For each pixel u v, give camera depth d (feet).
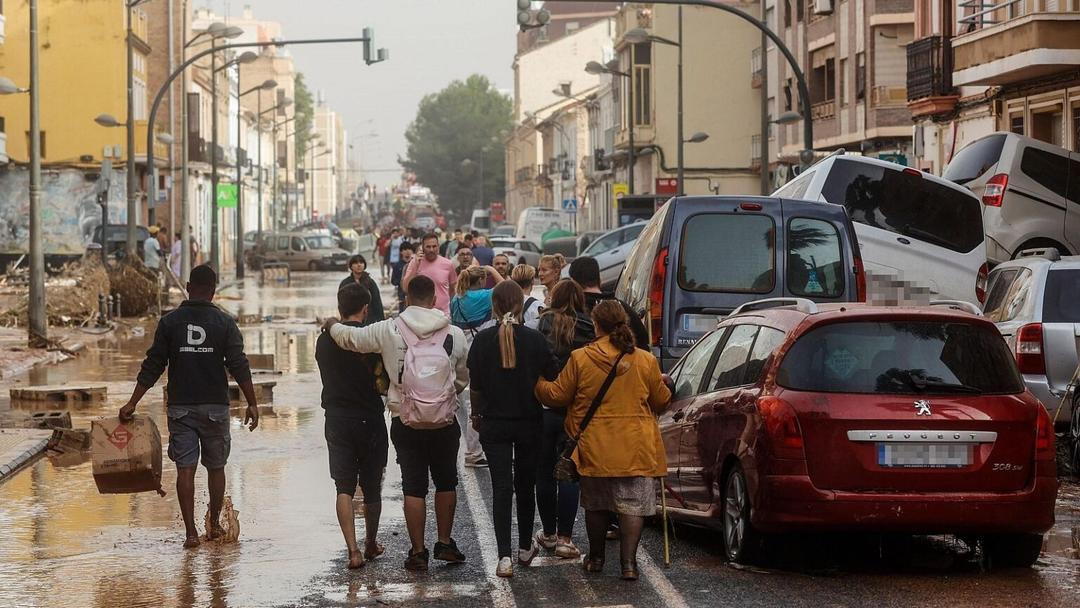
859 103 164.96
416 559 34.09
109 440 37.37
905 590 31.19
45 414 62.90
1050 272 52.42
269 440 57.82
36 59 103.30
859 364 32.58
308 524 40.45
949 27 128.26
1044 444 32.50
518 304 34.50
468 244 110.32
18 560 35.60
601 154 294.05
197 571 34.24
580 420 32.99
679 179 191.01
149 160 160.15
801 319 33.35
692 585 32.01
